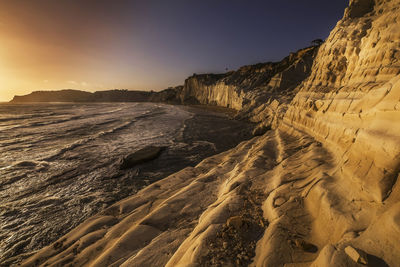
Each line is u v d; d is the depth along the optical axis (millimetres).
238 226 4180
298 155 8656
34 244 7348
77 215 9109
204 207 6789
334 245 2725
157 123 38812
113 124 37125
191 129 31875
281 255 3260
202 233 4270
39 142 22656
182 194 7758
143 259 4359
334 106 9070
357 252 2373
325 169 5715
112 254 4969
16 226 8344
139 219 7148
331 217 3592
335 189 4258
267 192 5992
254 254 3475
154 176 13602
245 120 37906
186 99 109188
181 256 3910
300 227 3873
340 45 12164
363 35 10695
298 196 4969
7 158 16766
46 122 39531
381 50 7637
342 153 6043
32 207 9742
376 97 5121
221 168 10766
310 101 12695
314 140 10102
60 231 8047
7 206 9812
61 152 18625
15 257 6707
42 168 14703
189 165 15781
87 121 41094
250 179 7180
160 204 7707
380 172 3453
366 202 3408
